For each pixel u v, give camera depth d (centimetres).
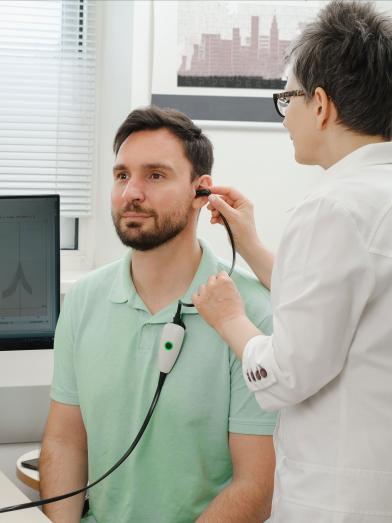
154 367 149
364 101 119
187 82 237
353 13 121
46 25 248
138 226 145
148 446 149
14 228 180
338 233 113
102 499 153
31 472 177
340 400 117
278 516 125
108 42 248
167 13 234
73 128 252
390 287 114
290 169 248
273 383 118
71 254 256
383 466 115
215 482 151
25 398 212
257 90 241
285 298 118
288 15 241
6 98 246
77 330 158
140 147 145
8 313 181
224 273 134
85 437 162
